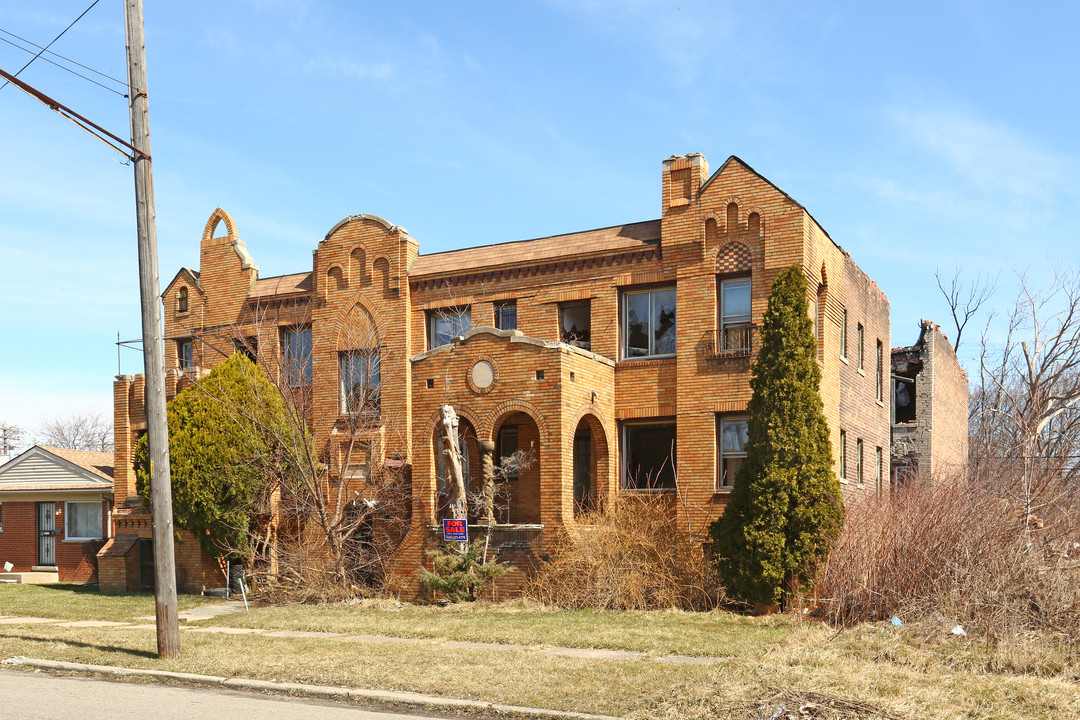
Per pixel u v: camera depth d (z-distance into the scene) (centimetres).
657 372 2284
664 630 1585
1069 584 1395
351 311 2634
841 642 1289
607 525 2056
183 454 2383
